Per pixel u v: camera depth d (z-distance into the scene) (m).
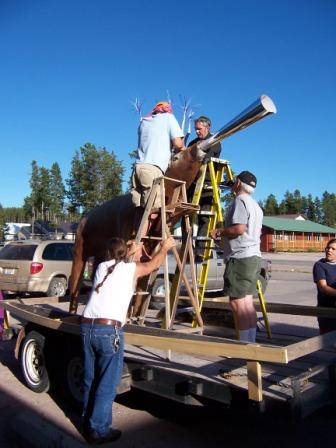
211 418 4.79
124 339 4.34
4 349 7.73
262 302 5.89
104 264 4.25
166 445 4.20
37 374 5.67
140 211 5.38
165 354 5.12
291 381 3.77
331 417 4.74
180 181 5.14
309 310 6.08
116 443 4.24
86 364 4.18
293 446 4.17
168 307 5.09
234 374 4.26
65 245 13.19
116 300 4.11
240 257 4.91
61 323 5.02
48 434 4.19
